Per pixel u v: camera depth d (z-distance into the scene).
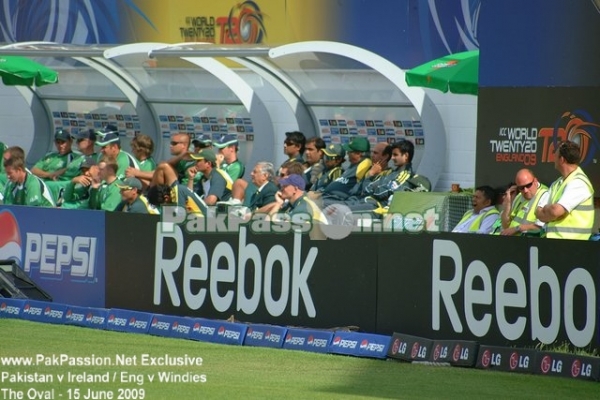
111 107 54.62
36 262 40.38
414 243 33.06
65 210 39.66
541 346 30.75
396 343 32.03
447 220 34.94
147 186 42.31
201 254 36.84
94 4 57.53
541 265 30.72
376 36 49.47
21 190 42.28
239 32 53.34
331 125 48.47
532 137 34.56
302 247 35.03
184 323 35.56
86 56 47.06
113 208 40.75
